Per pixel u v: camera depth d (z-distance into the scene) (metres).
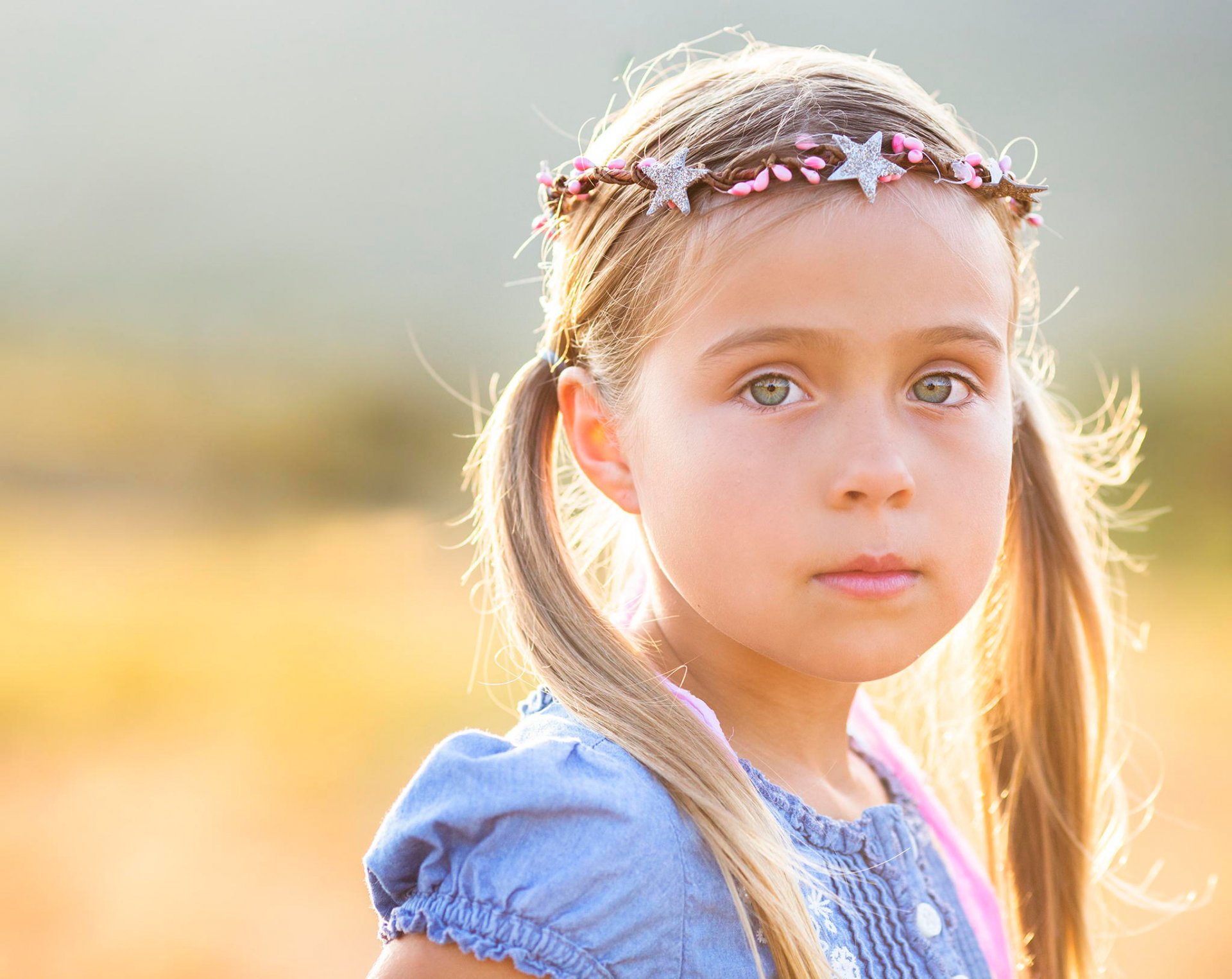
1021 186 1.79
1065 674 2.30
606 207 1.80
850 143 1.62
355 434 15.42
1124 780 7.29
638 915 1.46
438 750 1.59
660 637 1.86
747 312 1.60
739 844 1.54
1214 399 13.24
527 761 1.52
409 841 1.53
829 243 1.59
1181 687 8.78
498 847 1.49
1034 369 2.47
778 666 1.83
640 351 1.71
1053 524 2.30
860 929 1.75
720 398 1.61
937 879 2.10
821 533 1.56
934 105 1.83
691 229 1.66
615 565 2.20
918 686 2.57
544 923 1.44
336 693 8.73
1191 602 10.64
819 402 1.60
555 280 1.96
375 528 12.93
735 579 1.60
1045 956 2.30
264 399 16.25
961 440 1.64
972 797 2.44
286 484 14.40
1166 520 12.09
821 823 1.78
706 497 1.60
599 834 1.47
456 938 1.45
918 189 1.66
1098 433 2.58
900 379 1.62
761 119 1.68
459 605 10.74
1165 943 5.74
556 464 1.96
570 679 1.72
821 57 1.86
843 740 2.00
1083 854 2.31
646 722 1.63
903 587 1.59
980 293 1.68
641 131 1.78
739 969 1.51
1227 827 6.75
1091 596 2.31
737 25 2.21
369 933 6.12
